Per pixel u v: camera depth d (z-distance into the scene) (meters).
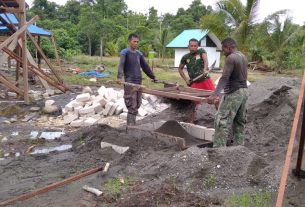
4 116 9.40
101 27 35.66
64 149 6.61
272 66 29.92
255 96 9.15
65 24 46.22
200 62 7.38
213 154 4.98
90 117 9.08
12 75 18.48
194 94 6.37
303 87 3.64
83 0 53.34
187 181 4.65
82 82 16.95
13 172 5.47
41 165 5.73
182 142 5.87
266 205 4.09
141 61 7.39
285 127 7.21
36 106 10.30
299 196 4.32
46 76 12.59
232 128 6.11
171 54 39.12
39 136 7.61
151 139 6.24
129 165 5.45
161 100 10.61
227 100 5.62
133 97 7.21
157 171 4.99
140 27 40.47
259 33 22.48
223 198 4.27
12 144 6.97
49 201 4.38
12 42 10.79
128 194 4.45
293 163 5.30
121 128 7.48
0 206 4.26
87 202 4.30
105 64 30.17
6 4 11.91
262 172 4.72
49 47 33.19
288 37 26.12
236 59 5.45
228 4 20.66
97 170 5.34
